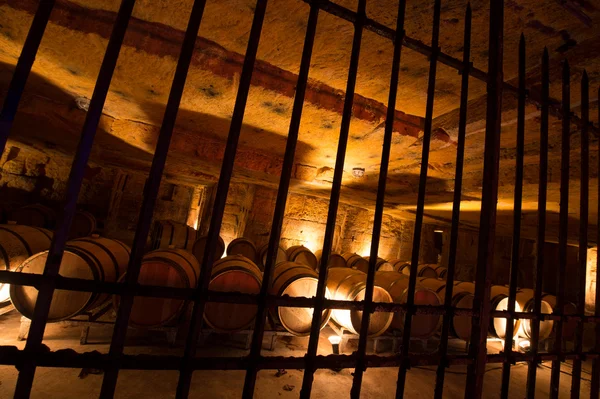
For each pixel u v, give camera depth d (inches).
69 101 143.8
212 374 126.6
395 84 54.6
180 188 342.0
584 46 73.5
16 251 142.8
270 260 45.6
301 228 318.0
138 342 147.3
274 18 72.9
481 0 63.9
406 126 121.8
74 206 35.9
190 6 71.6
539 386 159.6
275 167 209.3
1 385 102.5
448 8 65.8
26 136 204.2
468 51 60.8
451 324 200.5
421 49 57.4
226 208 286.5
